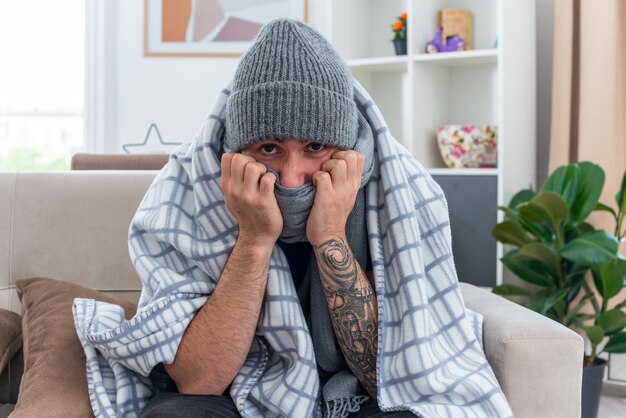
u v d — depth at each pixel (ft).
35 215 5.75
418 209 4.41
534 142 10.42
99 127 13.39
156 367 4.33
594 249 7.98
